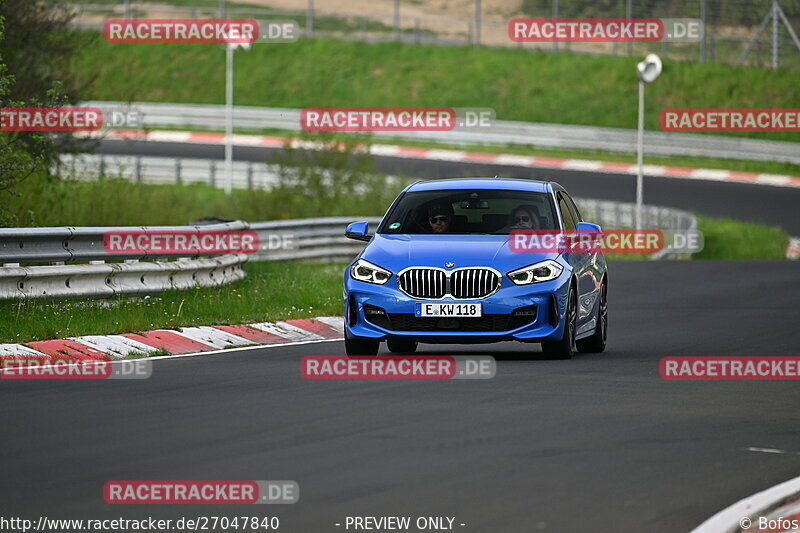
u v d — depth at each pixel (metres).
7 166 67.62
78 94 91.31
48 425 33.41
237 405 36.94
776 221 151.88
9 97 85.12
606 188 168.75
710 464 29.73
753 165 189.12
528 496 26.14
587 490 26.77
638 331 62.94
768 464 29.89
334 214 130.62
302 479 27.31
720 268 103.06
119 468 28.20
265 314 61.41
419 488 26.64
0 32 67.56
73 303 56.88
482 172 175.38
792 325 65.50
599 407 37.50
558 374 44.62
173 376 43.09
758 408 38.28
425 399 38.38
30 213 73.62
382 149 192.00
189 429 32.97
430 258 47.38
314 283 75.94
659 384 42.94
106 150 186.75
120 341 51.00
